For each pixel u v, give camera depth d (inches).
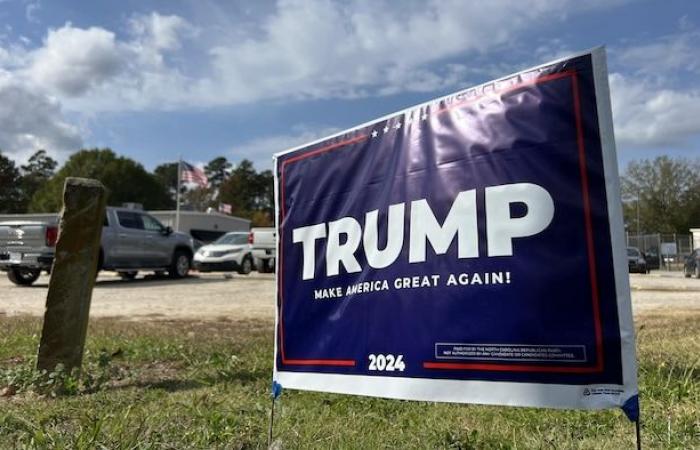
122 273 754.8
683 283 739.4
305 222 127.6
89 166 2770.7
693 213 2544.3
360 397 164.1
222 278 746.8
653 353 217.3
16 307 439.2
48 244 587.5
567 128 93.6
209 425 131.7
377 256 114.0
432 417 143.6
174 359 231.1
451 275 102.8
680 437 122.1
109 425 131.4
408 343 107.3
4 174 3090.6
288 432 130.3
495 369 96.7
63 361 187.0
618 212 88.9
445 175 105.6
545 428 134.3
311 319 123.5
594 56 92.5
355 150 121.1
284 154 134.1
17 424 136.7
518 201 96.7
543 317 93.0
